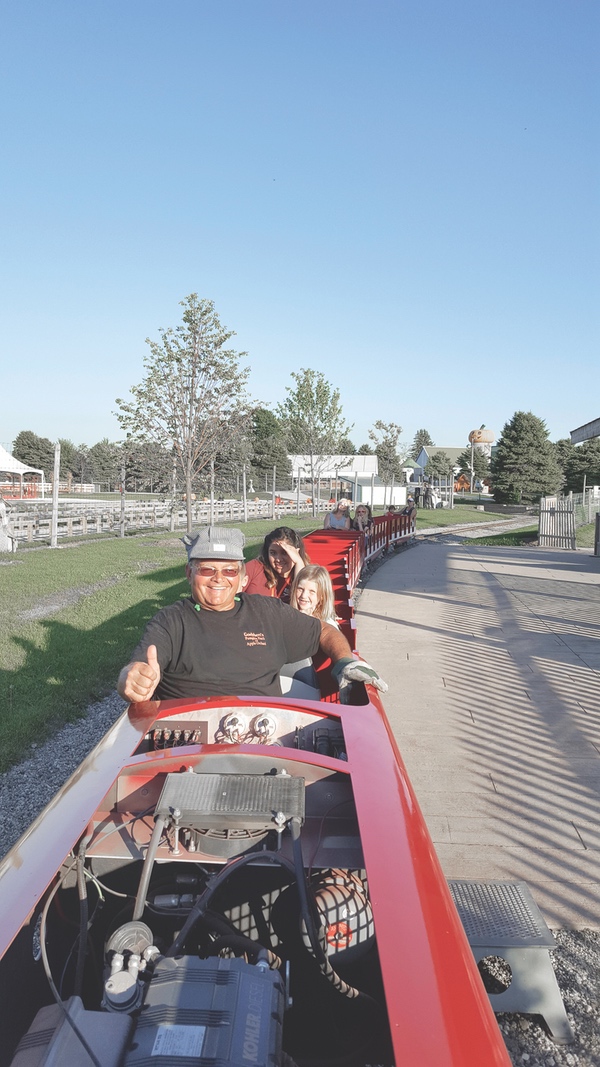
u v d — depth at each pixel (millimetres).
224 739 2912
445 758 5371
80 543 24766
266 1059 1399
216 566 3195
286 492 59594
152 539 27078
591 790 4832
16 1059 1479
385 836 2061
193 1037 1437
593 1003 2955
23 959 1832
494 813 4500
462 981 1582
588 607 11875
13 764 5430
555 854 4016
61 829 2074
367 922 2098
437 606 11961
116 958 1685
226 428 21469
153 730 2875
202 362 20859
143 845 2230
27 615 11258
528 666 7988
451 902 1918
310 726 3004
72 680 7469
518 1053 2730
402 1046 1395
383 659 8305
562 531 24484
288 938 2182
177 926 2137
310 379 41688
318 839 2328
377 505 49375
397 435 53625
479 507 61094
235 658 3246
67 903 2195
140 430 21125
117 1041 1452
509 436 62781
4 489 52688
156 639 3158
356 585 13523
